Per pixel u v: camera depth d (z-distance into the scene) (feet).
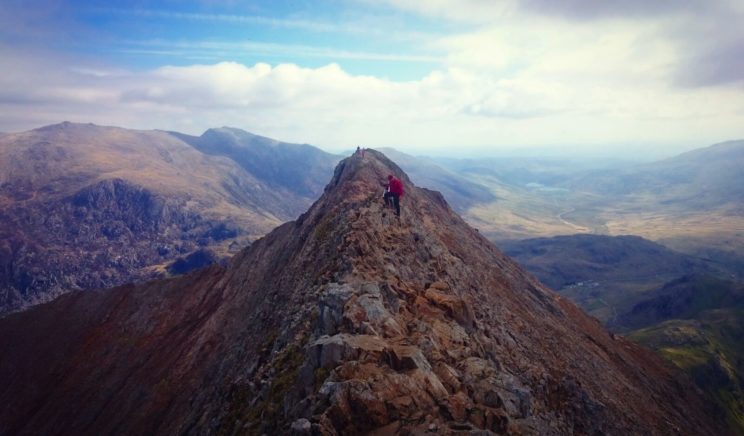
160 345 346.54
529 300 287.69
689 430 260.83
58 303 432.66
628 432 180.65
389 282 139.33
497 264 320.09
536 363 178.40
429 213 316.81
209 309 351.05
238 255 386.32
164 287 408.05
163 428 243.40
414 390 87.20
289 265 231.91
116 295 422.82
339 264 154.92
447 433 76.43
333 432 78.28
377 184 284.82
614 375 257.55
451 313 136.56
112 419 295.48
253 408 111.96
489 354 133.59
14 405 362.94
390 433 78.69
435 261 190.29
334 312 118.62
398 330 111.96
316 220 270.05
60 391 354.13
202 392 216.74
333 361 96.89
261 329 190.29
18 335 418.31
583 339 285.84
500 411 88.79
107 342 381.19
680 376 367.25
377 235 179.22
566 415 153.38
